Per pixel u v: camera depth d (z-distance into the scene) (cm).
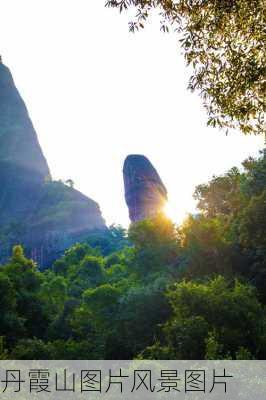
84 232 14775
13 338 3766
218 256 3372
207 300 2138
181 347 1972
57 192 17138
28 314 4528
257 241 3119
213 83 1073
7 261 14475
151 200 13000
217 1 984
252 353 2012
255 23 992
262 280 3039
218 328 2038
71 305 4831
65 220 15012
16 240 15012
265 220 3055
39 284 4997
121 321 3403
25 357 2764
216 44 1045
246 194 3597
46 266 13850
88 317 4166
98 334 3938
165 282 3403
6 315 3838
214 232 3466
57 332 4562
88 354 3155
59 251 13950
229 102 1066
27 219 16500
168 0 1016
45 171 19475
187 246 3700
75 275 7912
